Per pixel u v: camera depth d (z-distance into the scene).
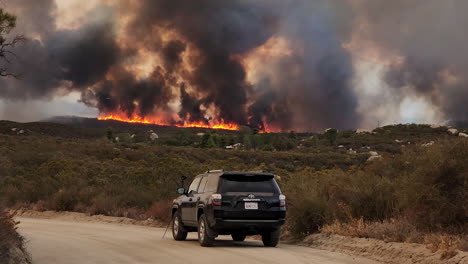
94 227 23.88
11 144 77.19
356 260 11.92
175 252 13.73
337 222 15.91
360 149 152.62
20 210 35.44
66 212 32.62
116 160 63.62
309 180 19.41
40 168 51.00
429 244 11.71
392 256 11.91
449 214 12.85
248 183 15.23
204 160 86.06
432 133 186.62
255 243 16.72
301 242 16.39
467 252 10.42
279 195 15.27
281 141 165.25
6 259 10.48
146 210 29.69
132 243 16.39
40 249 14.62
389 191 16.06
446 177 13.16
